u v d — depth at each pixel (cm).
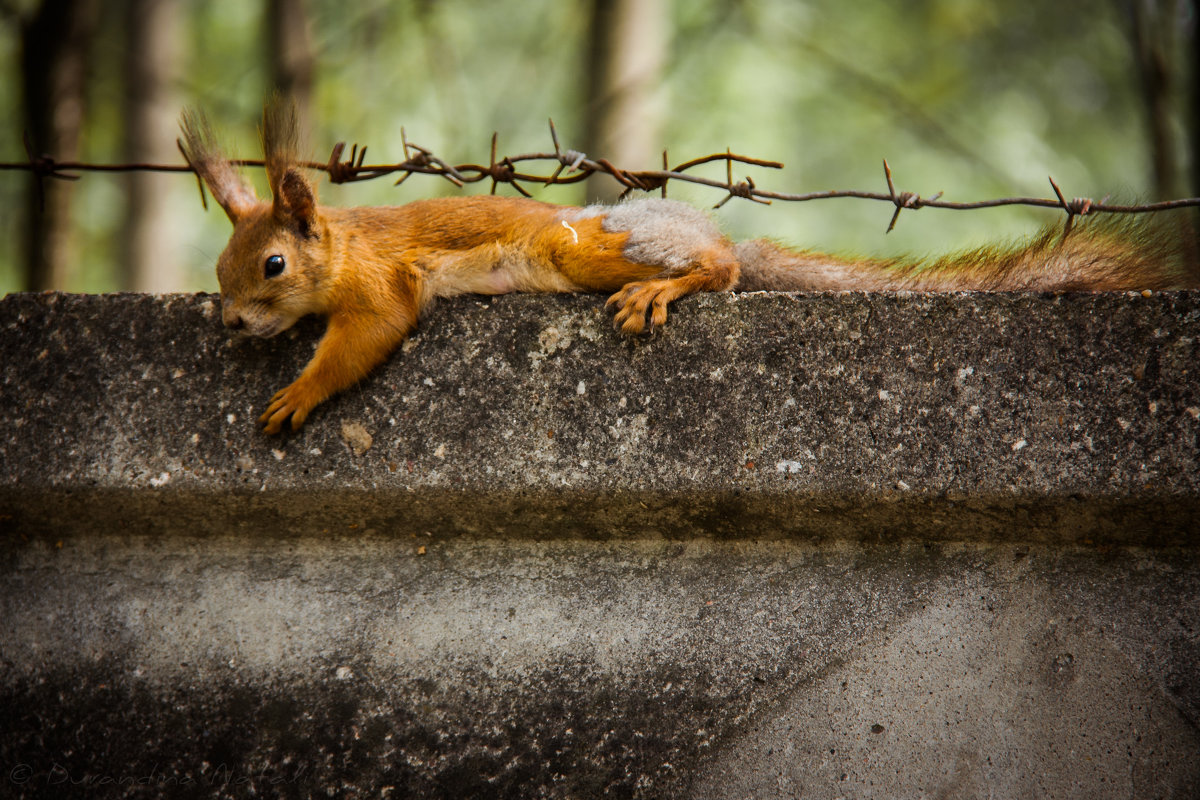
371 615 409
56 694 409
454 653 408
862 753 407
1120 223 414
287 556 409
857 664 407
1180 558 407
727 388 407
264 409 409
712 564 409
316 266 411
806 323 407
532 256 415
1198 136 480
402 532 409
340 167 414
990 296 407
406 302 411
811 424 407
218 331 410
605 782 407
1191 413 405
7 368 409
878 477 406
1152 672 406
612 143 552
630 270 414
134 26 644
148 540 410
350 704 408
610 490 407
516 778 407
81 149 547
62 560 410
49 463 409
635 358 407
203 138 415
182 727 408
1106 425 406
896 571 408
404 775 407
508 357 408
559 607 409
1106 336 406
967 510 407
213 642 409
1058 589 407
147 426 409
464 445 407
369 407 408
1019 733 406
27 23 527
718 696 407
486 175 413
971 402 406
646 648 408
